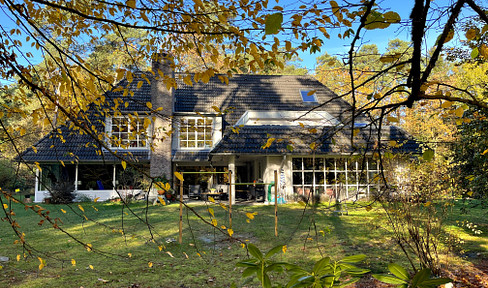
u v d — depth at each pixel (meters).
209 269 6.73
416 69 1.74
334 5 2.08
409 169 7.44
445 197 7.50
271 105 23.56
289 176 18.45
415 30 1.70
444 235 8.57
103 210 16.33
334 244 8.49
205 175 24.47
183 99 23.05
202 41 3.02
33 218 13.78
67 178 20.77
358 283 5.63
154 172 19.97
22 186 20.42
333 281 1.53
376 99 1.96
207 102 23.23
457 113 1.92
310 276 1.55
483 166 8.25
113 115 3.63
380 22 1.75
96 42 4.01
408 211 6.46
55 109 3.44
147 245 8.71
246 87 24.66
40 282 6.05
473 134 8.41
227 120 22.59
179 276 6.35
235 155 18.16
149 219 13.09
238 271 6.57
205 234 10.08
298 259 7.19
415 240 6.24
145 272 6.59
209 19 2.65
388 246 8.06
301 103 23.77
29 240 9.48
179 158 21.11
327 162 18.66
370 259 7.05
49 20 3.48
